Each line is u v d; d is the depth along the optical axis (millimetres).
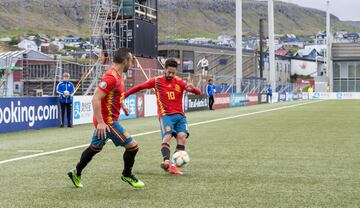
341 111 35438
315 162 10961
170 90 9789
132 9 38438
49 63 31469
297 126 21562
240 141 15516
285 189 7941
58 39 168250
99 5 38375
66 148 13852
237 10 59531
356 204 6891
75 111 23266
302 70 124188
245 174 9398
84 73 33156
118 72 7719
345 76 92500
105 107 7676
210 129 20203
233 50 93938
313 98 86188
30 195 7551
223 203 6965
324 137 16688
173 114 9766
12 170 9961
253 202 7020
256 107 45125
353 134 17750
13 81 29391
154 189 7973
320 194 7551
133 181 8000
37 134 18344
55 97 21984
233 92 51625
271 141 15469
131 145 7844
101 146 7926
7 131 18875
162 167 9422
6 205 6902
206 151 12977
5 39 142125
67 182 8633
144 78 34312
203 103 39625
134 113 29047
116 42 38531
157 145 14469
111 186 8250
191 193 7648
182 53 78438
